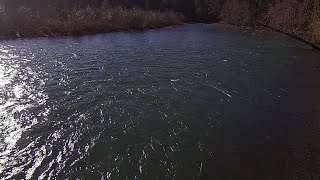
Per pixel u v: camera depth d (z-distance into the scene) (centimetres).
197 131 1095
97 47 2861
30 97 1445
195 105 1344
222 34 4169
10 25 3503
